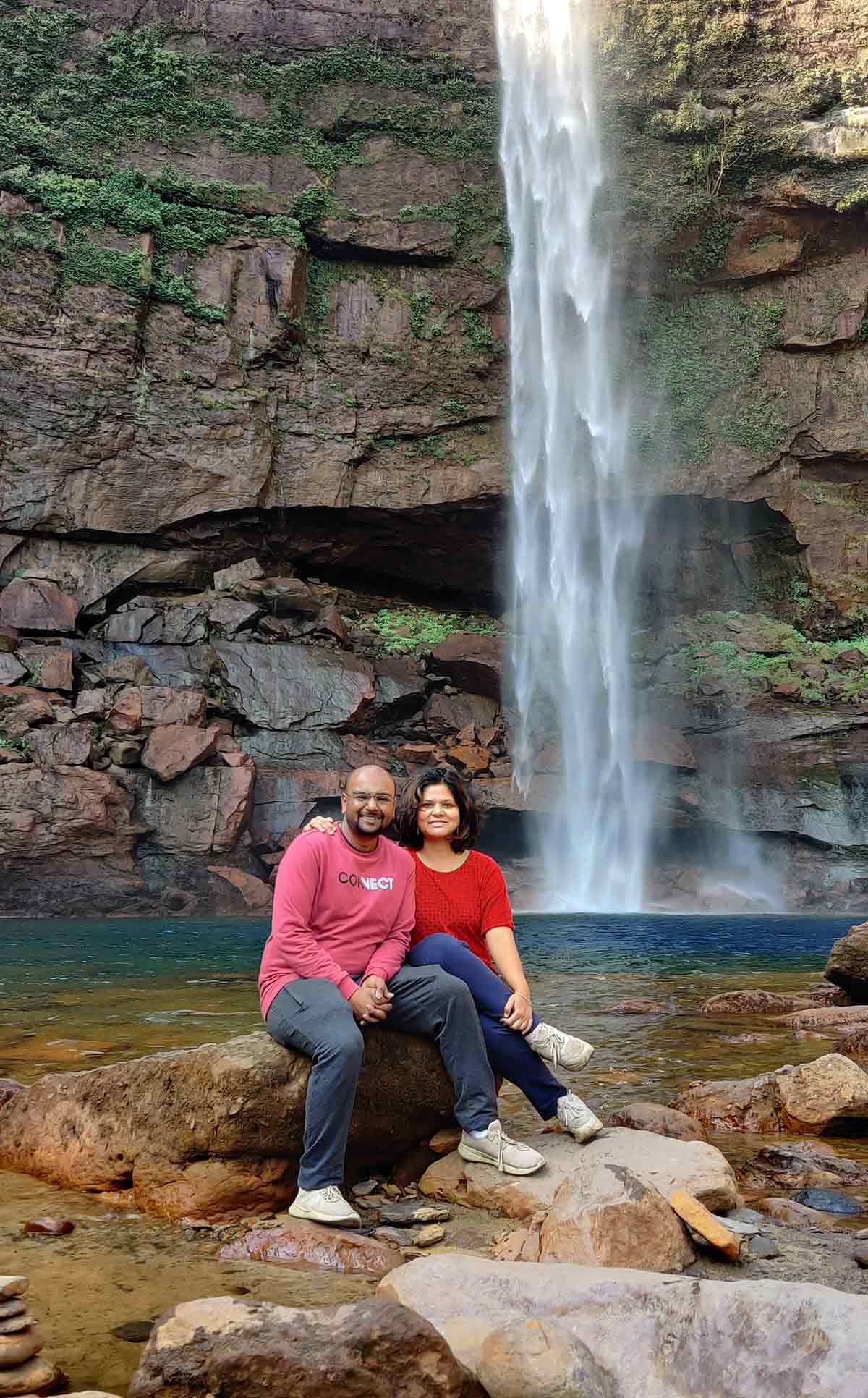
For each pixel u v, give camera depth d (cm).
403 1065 320
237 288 2309
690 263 2555
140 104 2277
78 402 2139
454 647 2223
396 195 2444
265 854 1747
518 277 2516
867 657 2347
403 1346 179
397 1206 302
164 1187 293
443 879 351
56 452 2117
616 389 2559
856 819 1975
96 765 1677
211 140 2330
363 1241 261
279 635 2127
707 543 2662
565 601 2547
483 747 2134
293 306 2330
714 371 2548
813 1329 181
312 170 2400
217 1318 187
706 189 2494
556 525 2542
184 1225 281
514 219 2512
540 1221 269
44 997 686
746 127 2422
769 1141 366
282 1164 294
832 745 2077
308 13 2412
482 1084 314
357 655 2256
